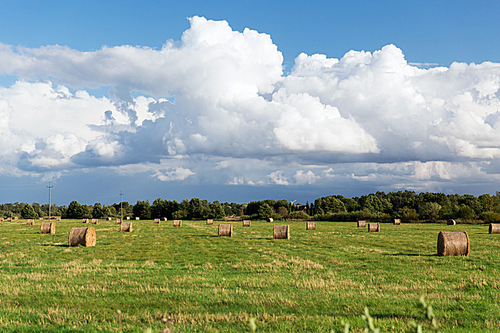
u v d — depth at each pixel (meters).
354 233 44.16
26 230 51.97
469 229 49.91
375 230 47.41
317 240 34.38
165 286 13.92
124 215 153.50
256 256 23.52
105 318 9.75
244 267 19.14
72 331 8.57
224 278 15.81
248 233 45.12
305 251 25.88
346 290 13.31
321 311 10.16
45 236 40.69
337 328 8.32
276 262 20.64
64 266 19.70
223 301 11.41
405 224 66.94
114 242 33.22
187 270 18.39
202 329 8.55
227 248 28.09
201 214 120.25
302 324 8.74
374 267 18.73
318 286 13.90
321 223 76.12
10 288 13.62
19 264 20.66
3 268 19.36
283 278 15.77
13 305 11.34
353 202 164.62
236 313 9.93
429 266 18.89
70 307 11.08
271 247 28.67
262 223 79.62
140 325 8.97
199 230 52.16
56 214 161.88
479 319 9.30
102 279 15.62
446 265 19.08
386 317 9.41
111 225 69.81
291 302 11.05
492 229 42.19
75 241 29.66
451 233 23.00
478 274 16.28
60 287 13.80
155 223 79.50
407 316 9.54
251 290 13.36
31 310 10.66
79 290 13.23
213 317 9.52
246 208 168.88
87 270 18.23
